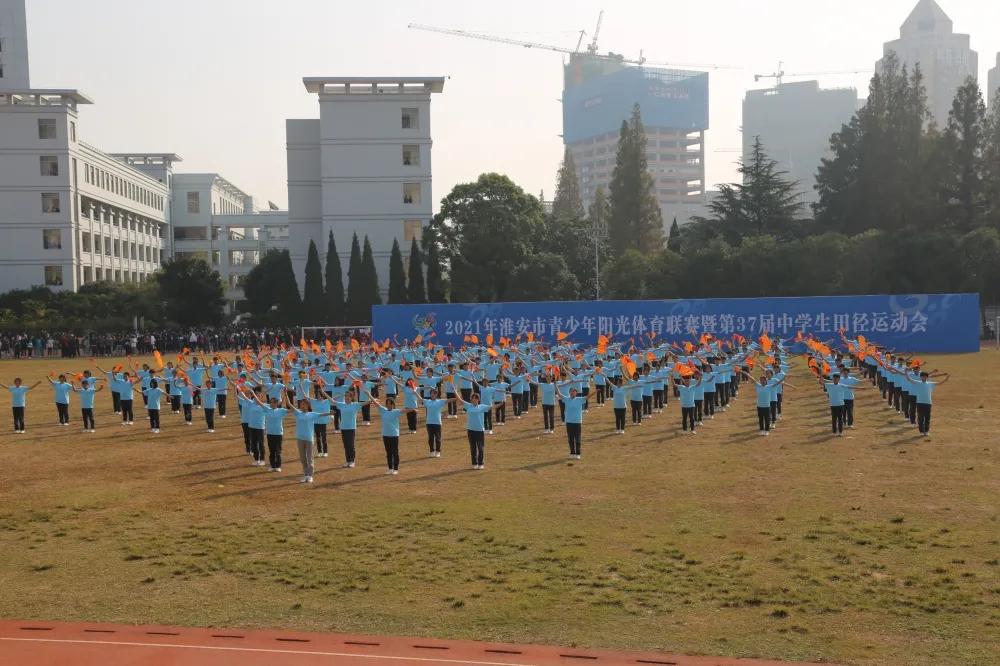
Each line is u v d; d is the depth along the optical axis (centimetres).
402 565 1221
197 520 1493
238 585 1150
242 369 2959
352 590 1124
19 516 1540
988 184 6962
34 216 7462
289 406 2059
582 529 1387
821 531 1348
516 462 1991
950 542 1275
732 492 1623
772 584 1116
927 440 2159
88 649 946
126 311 7144
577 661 903
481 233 6550
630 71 19588
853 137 7638
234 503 1616
